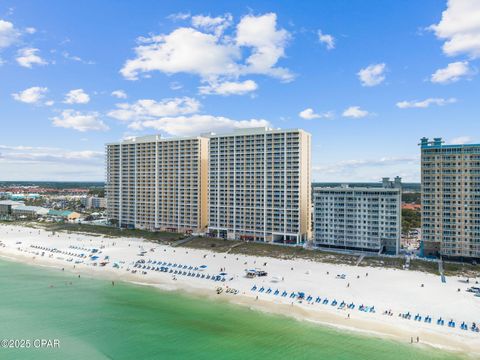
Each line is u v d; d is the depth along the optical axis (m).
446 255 154.25
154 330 94.81
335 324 95.50
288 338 88.69
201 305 111.31
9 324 99.75
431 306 104.81
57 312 107.75
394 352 80.94
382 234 167.25
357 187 181.12
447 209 154.25
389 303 107.31
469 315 98.31
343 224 175.62
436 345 83.56
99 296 121.19
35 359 80.94
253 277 136.00
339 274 138.50
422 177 158.88
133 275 144.38
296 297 113.88
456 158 153.00
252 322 98.19
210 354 82.12
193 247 194.75
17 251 193.12
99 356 82.25
